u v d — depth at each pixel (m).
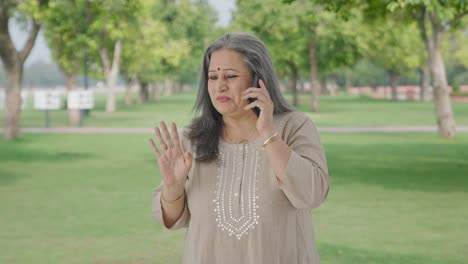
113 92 42.22
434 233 7.25
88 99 27.89
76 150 17.67
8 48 20.66
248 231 2.36
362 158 15.01
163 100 70.19
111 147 18.52
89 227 7.73
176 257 6.31
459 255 6.28
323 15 35.78
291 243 2.39
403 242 6.81
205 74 2.55
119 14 28.78
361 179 11.62
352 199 9.52
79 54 29.44
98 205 9.27
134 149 17.86
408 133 22.38
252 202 2.37
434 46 19.88
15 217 8.41
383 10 18.88
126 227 7.73
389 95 79.94
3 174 12.84
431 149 16.95
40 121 31.97
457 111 40.59
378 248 6.57
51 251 6.57
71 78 30.06
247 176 2.41
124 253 6.47
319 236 7.13
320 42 37.66
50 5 21.02
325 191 2.32
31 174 12.84
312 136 2.42
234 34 2.48
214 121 2.55
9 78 21.19
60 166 14.13
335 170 12.91
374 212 8.52
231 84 2.39
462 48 55.41
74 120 29.39
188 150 2.54
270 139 2.25
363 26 36.56
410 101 63.84
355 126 26.55
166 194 2.48
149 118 34.16
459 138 20.23
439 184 10.94
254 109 2.48
